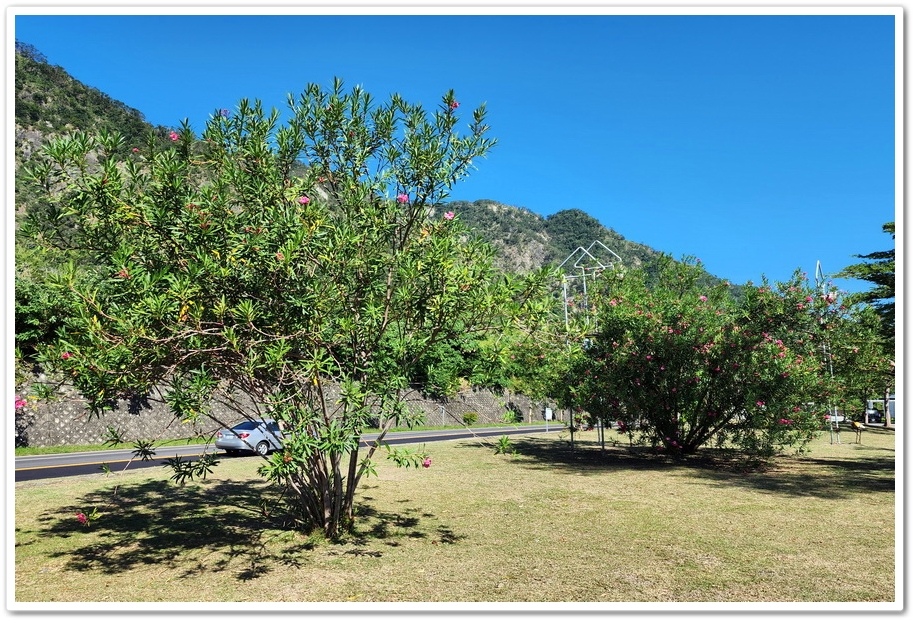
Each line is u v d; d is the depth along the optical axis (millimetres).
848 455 14539
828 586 4668
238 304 4762
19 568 5062
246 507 7715
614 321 12578
